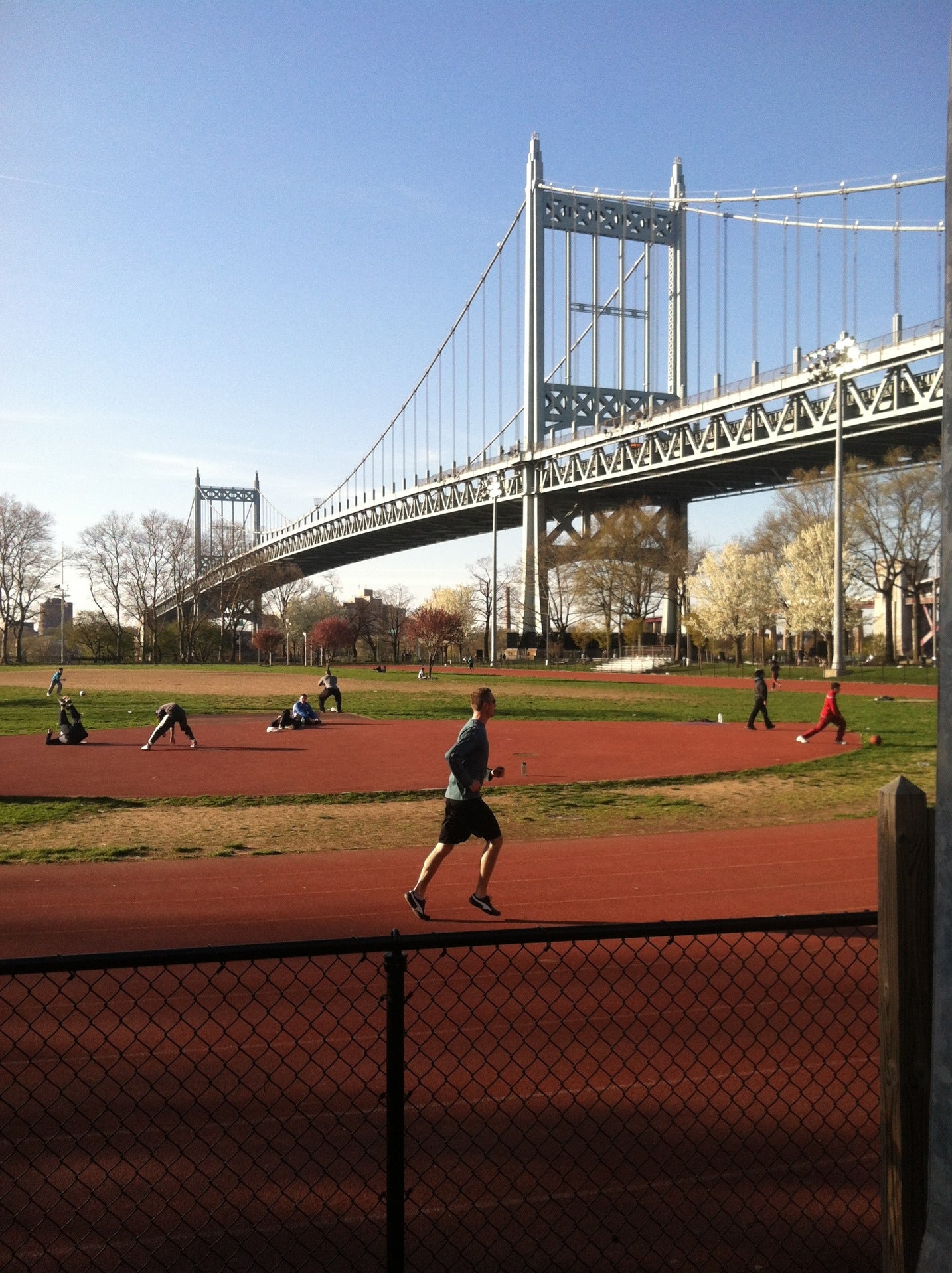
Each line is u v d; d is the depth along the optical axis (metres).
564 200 98.81
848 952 6.93
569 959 6.73
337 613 138.50
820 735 25.56
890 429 64.56
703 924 3.12
